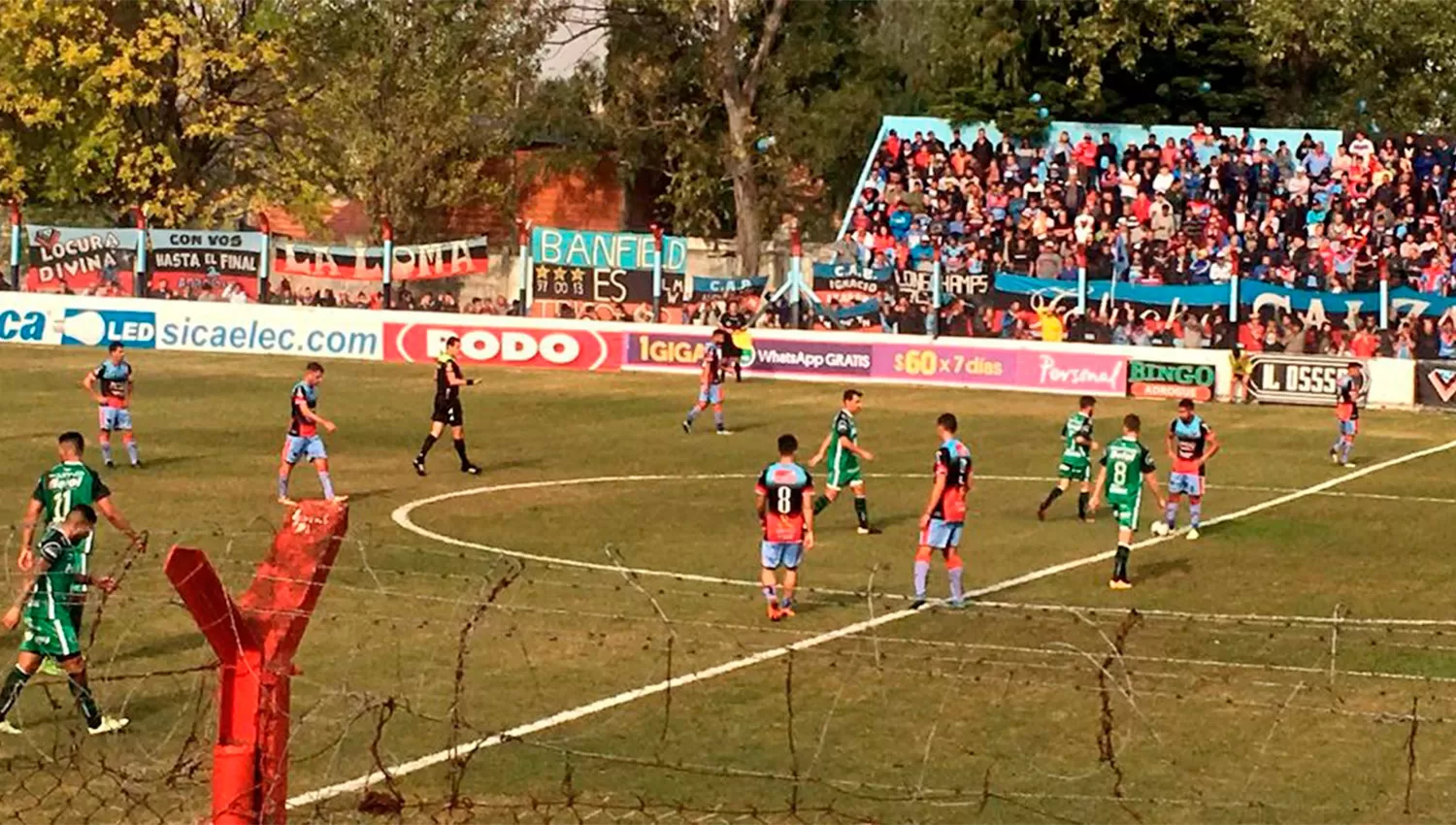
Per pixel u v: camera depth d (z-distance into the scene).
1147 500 27.02
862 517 23.20
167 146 57.72
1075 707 14.00
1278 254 47.22
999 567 20.80
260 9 56.44
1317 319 44.16
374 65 56.59
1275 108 58.66
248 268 47.94
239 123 58.44
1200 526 24.27
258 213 56.56
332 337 45.81
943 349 43.22
